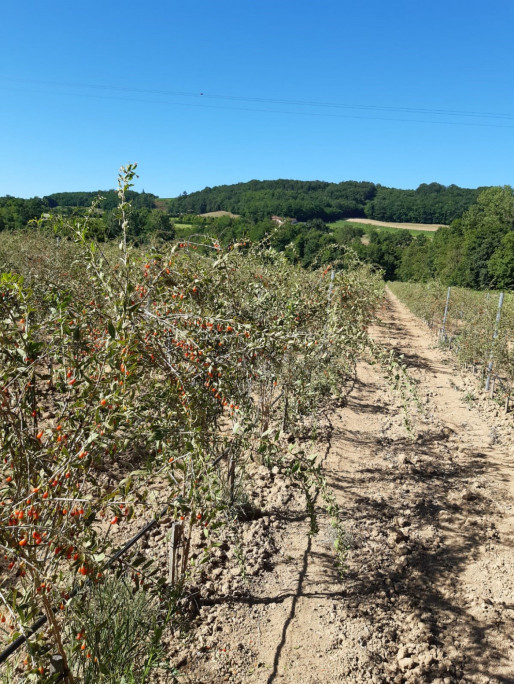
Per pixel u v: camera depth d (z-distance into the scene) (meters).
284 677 3.34
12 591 2.28
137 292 3.59
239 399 3.97
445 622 3.96
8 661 2.83
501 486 6.23
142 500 2.67
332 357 7.42
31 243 10.33
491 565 4.65
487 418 8.96
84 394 2.54
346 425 8.02
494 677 3.45
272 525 5.00
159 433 2.58
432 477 6.43
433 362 13.77
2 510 2.27
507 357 9.15
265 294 5.39
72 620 2.71
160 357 3.27
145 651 3.07
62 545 2.20
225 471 4.93
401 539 4.98
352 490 5.91
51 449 2.42
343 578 4.36
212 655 3.44
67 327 2.67
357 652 3.60
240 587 4.11
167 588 3.51
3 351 2.24
